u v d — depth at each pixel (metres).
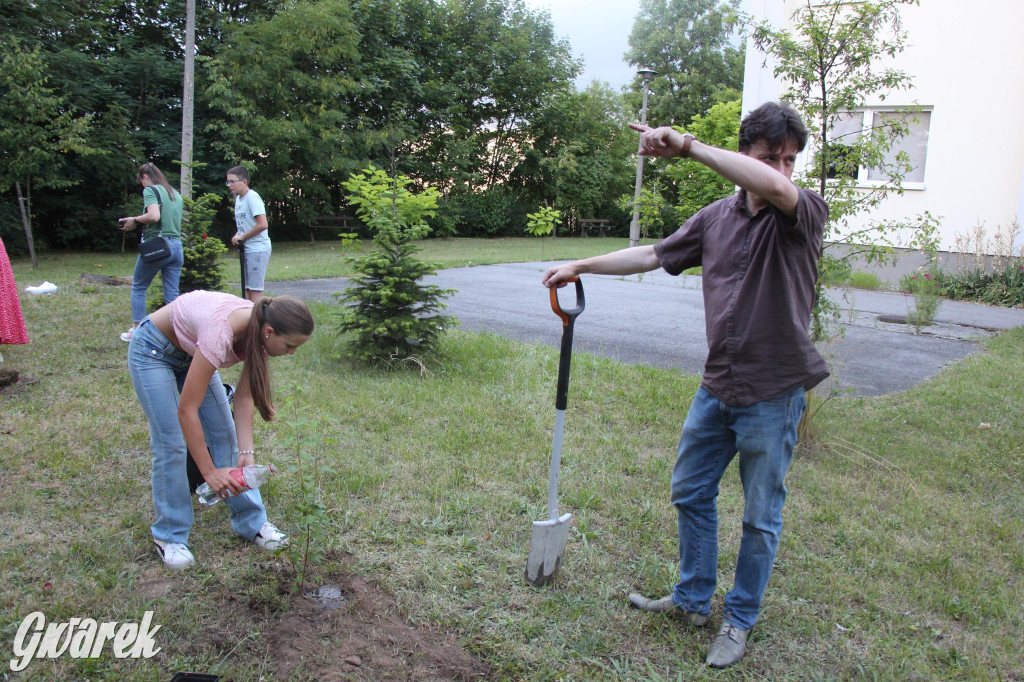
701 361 6.72
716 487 2.55
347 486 3.65
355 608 2.67
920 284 9.34
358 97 23.23
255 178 19.86
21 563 2.86
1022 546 3.31
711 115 5.04
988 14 11.71
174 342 2.83
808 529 3.47
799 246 2.19
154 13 19.16
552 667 2.41
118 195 17.09
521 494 3.71
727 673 2.43
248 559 2.99
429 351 6.07
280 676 2.30
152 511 3.34
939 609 2.82
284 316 2.52
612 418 4.98
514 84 29.39
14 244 15.11
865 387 6.07
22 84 12.30
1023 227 11.66
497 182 31.11
